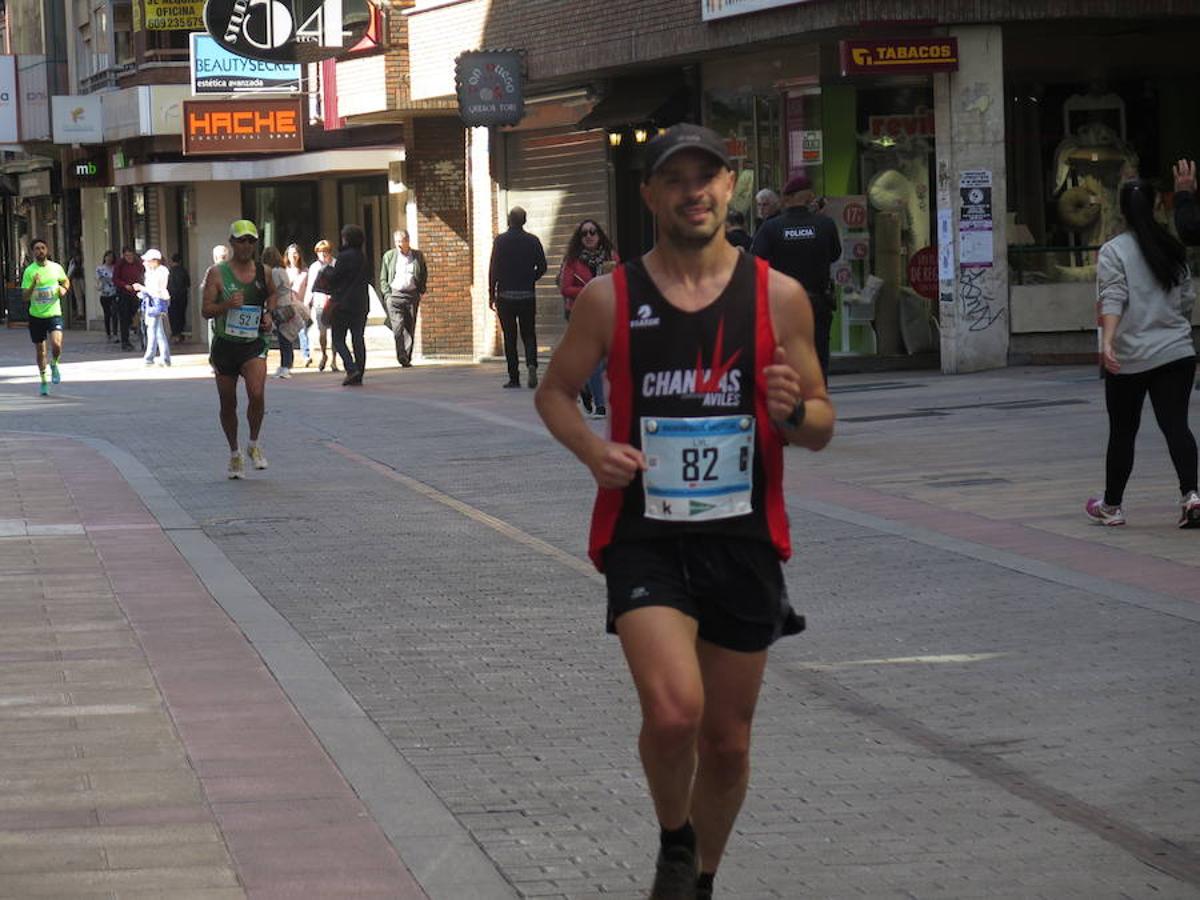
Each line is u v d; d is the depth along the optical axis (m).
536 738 8.94
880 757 8.57
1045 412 22.03
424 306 44.59
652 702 5.82
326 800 7.86
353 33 42.16
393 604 12.32
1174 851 7.22
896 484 16.97
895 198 30.22
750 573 6.09
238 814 7.64
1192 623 11.05
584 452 6.05
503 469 19.53
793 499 16.34
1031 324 29.08
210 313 19.25
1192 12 28.41
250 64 48.41
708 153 5.99
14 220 84.50
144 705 9.52
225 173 52.69
